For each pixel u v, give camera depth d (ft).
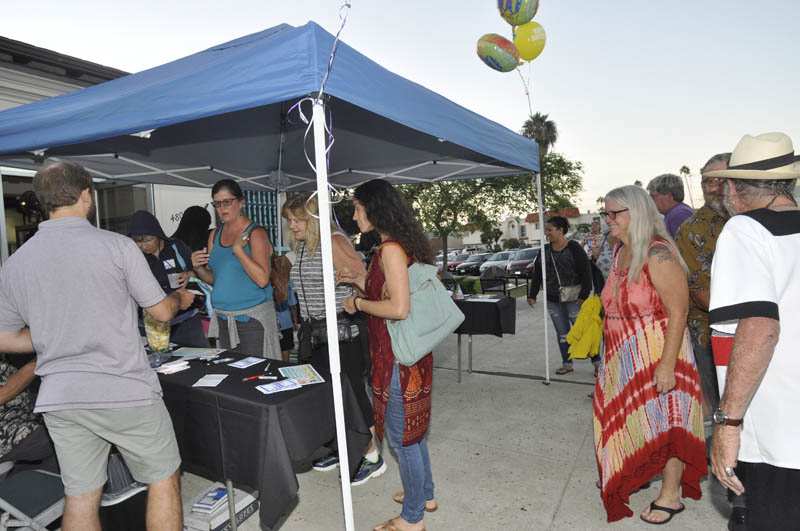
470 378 16.25
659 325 7.48
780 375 4.33
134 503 7.18
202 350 9.31
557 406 13.37
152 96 6.77
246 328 9.96
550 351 19.75
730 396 4.33
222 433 6.78
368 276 7.34
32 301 5.73
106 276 5.81
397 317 6.64
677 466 7.88
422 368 7.19
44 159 11.73
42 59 18.80
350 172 17.90
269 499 6.27
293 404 6.50
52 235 5.81
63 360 5.79
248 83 6.07
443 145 12.63
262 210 28.91
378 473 9.95
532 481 9.47
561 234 15.44
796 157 4.60
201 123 10.82
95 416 5.82
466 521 8.23
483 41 12.05
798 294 4.29
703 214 8.80
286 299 13.32
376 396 7.40
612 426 7.89
